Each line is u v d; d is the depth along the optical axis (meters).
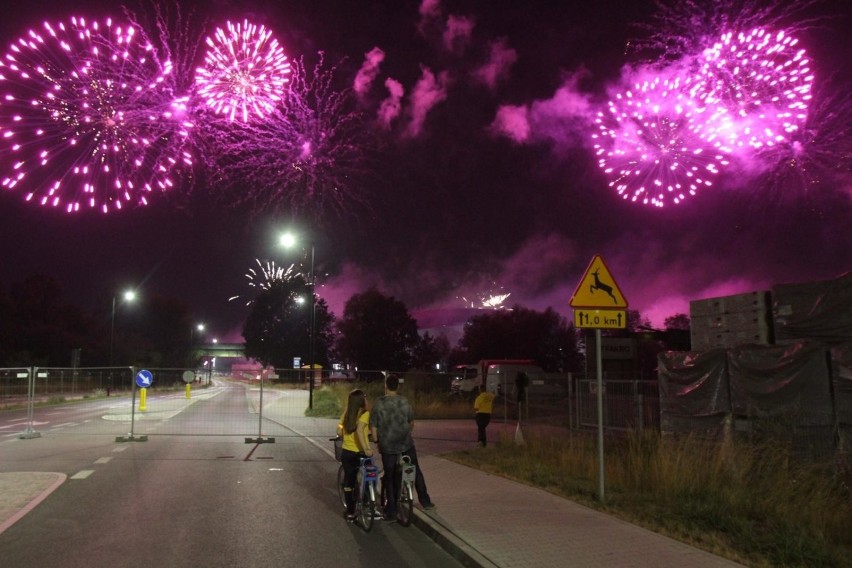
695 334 13.25
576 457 11.92
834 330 10.05
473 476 11.32
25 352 61.41
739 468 9.16
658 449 10.55
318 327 92.31
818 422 9.48
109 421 24.14
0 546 6.98
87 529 7.74
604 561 6.23
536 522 7.81
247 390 64.69
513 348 66.12
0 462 13.20
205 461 13.66
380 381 35.03
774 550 6.59
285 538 7.50
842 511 7.65
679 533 7.34
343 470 8.87
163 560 6.52
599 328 9.25
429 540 7.48
